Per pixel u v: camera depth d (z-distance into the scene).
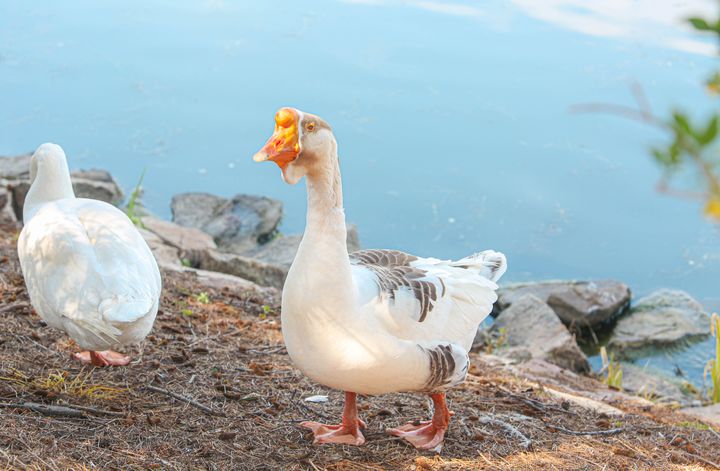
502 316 9.91
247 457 4.45
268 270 10.06
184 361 5.68
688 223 13.27
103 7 20.08
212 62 17.36
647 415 6.30
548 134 15.34
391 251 4.88
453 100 16.20
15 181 10.95
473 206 13.25
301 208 13.32
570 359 9.10
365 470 4.42
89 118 15.19
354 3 20.73
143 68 16.97
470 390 5.89
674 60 17.44
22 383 4.97
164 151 14.39
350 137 14.80
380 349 4.11
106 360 5.43
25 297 6.44
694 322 10.77
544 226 12.94
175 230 10.82
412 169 14.06
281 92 16.20
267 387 5.42
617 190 13.92
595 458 4.84
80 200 5.35
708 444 5.42
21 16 19.25
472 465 4.56
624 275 11.95
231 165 14.18
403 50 18.12
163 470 4.20
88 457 4.21
